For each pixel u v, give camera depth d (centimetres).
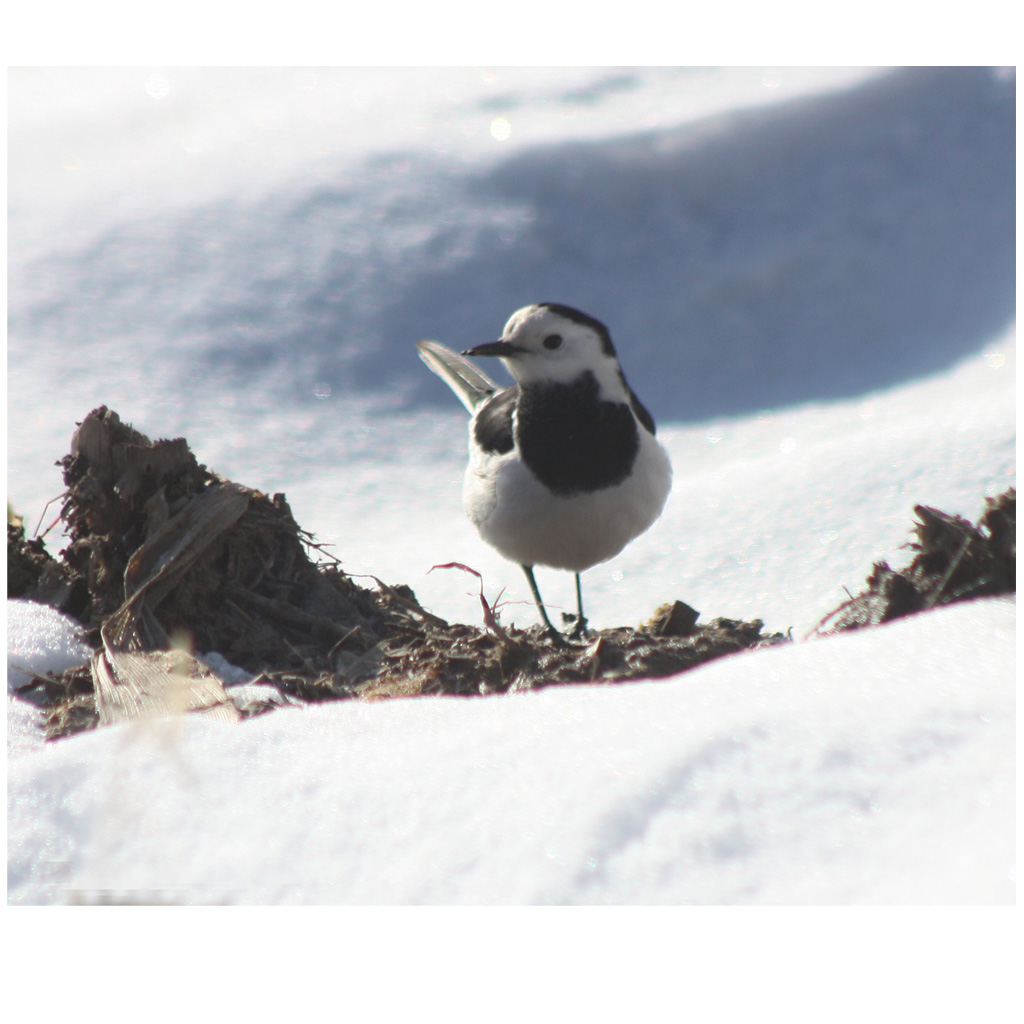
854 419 1528
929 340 1734
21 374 1672
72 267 1889
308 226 1981
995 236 1870
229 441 1580
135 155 2236
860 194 1988
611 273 1917
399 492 1495
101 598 782
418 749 488
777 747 438
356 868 429
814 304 1844
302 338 1788
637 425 894
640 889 401
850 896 384
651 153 2069
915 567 732
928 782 415
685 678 516
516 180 2039
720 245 1950
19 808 472
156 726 507
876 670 487
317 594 820
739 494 1250
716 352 1795
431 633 788
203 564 782
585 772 447
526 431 878
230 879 434
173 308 1811
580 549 904
